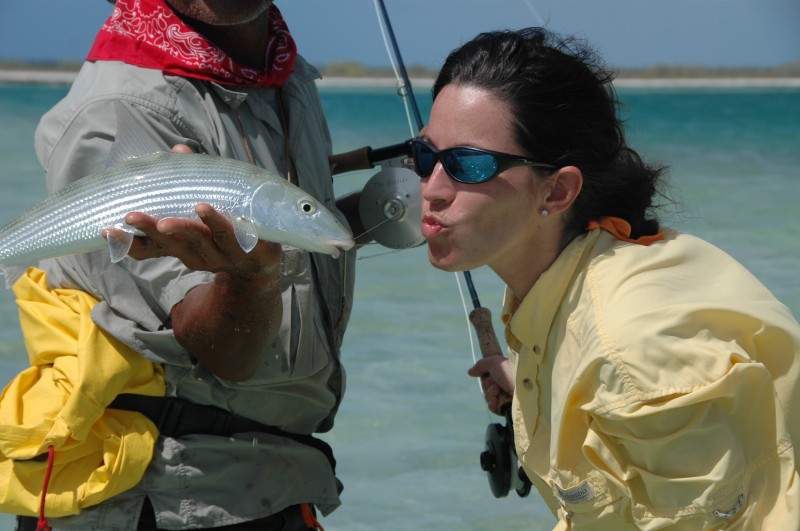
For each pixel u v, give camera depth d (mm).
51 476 2348
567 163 2080
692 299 1938
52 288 2498
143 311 2342
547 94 2049
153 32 2381
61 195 2055
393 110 31703
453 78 2121
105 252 2336
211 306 2156
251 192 1995
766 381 1866
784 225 8484
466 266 2121
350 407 4586
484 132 2051
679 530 1935
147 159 2039
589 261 2086
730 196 10367
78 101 2365
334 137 20500
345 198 3043
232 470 2455
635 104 36938
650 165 2320
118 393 2342
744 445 1894
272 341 2246
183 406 2416
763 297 2039
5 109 23141
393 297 6234
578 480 2059
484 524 3660
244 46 2477
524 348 2258
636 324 1880
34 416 2330
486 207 2072
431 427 4398
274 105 2564
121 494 2402
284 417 2543
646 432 1873
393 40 3410
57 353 2385
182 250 1981
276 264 2076
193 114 2381
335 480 2707
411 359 5172
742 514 1883
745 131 21719
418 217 2904
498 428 2695
